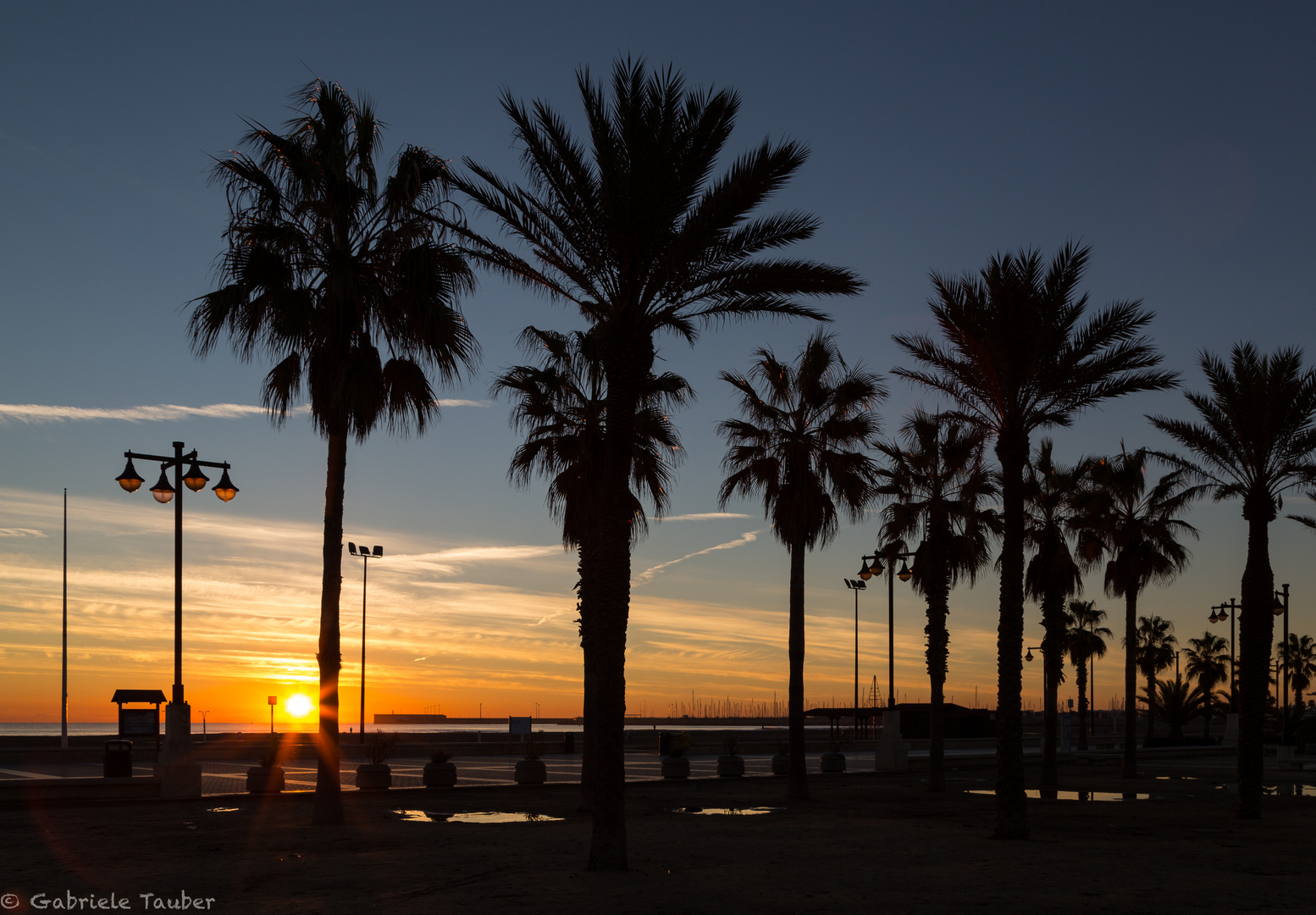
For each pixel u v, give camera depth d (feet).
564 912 38.32
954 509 111.75
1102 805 95.66
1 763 129.08
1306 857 57.67
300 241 64.69
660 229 53.83
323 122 67.51
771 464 97.50
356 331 66.85
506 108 56.13
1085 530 128.77
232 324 64.80
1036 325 71.92
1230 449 90.48
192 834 62.34
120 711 131.85
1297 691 282.15
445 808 81.87
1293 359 87.76
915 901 41.34
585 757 81.56
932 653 111.55
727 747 128.57
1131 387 74.13
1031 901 41.78
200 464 81.61
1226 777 141.38
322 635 65.87
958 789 113.09
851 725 325.01
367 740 180.14
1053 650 121.60
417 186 62.69
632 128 53.36
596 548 85.56
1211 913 39.24
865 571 137.49
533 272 60.03
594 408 85.76
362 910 38.40
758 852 57.00
